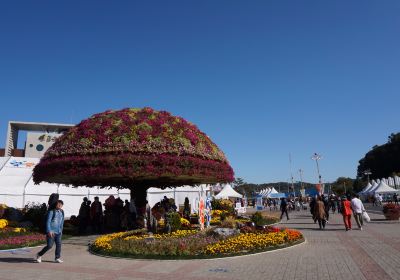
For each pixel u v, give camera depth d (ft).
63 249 44.24
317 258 32.91
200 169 62.03
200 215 55.21
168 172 58.13
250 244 38.04
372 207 143.23
